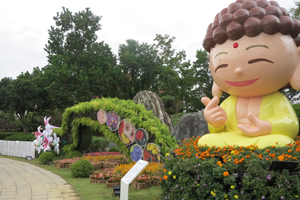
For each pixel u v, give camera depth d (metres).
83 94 23.14
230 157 4.42
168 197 4.82
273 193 3.77
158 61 27.56
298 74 5.60
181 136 11.98
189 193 4.46
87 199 5.82
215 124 5.96
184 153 5.29
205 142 5.91
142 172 7.63
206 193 4.27
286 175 3.82
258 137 5.40
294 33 5.59
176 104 29.70
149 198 5.76
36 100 27.75
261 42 5.29
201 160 4.68
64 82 23.42
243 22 5.39
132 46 27.09
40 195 6.39
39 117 31.86
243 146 5.14
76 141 14.06
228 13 5.69
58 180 8.43
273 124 5.32
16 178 9.02
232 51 5.54
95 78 23.27
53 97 24.62
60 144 15.45
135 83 26.05
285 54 5.32
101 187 7.07
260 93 5.79
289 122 5.38
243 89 5.76
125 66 25.72
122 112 10.05
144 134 9.36
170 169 4.96
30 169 11.30
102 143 18.58
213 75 6.18
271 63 5.29
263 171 3.88
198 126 11.66
